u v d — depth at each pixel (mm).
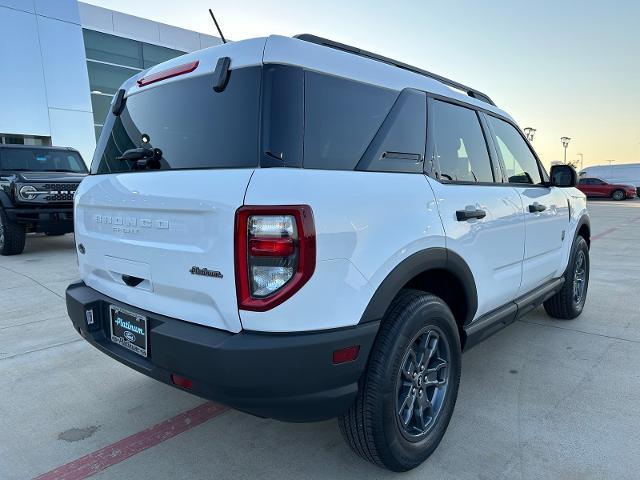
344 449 2475
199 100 2088
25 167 8648
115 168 2518
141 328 2184
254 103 1901
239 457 2410
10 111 14898
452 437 2555
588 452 2400
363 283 1920
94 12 17609
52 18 15586
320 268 1779
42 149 9000
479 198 2689
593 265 7406
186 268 1937
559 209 3826
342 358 1872
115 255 2338
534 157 3752
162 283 2064
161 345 1968
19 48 14945
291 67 1932
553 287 3877
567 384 3170
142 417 2797
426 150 2441
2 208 7852
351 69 2172
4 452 2445
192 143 2080
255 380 1759
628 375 3303
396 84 2393
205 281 1874
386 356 2041
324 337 1818
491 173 3037
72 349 3807
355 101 2143
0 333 4160
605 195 30781
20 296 5340
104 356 3674
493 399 2967
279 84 1888
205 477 2254
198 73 2123
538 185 3623
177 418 2785
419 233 2174
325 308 1819
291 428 2686
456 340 2498
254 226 1732
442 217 2348
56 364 3527
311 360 1797
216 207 1803
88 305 2461
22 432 2631
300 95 1923
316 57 2041
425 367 2322
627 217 16781
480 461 2346
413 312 2150
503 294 3018
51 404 2945
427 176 2402
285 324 1769
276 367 1758
